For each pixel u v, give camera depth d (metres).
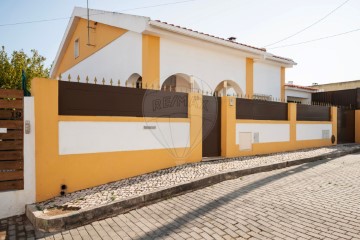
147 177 6.07
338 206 4.44
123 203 4.56
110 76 10.85
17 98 4.84
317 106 11.91
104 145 5.77
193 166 7.04
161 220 4.16
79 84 5.48
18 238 3.78
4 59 13.73
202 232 3.67
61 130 5.23
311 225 3.72
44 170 5.03
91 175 5.58
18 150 4.82
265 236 3.46
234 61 11.41
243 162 7.68
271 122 9.77
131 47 9.48
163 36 8.93
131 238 3.62
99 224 4.12
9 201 4.71
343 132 13.59
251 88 12.17
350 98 14.78
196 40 9.51
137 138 6.29
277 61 12.99
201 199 5.02
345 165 8.05
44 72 16.66
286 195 5.09
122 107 6.07
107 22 10.42
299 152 9.95
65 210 4.31
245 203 4.70
